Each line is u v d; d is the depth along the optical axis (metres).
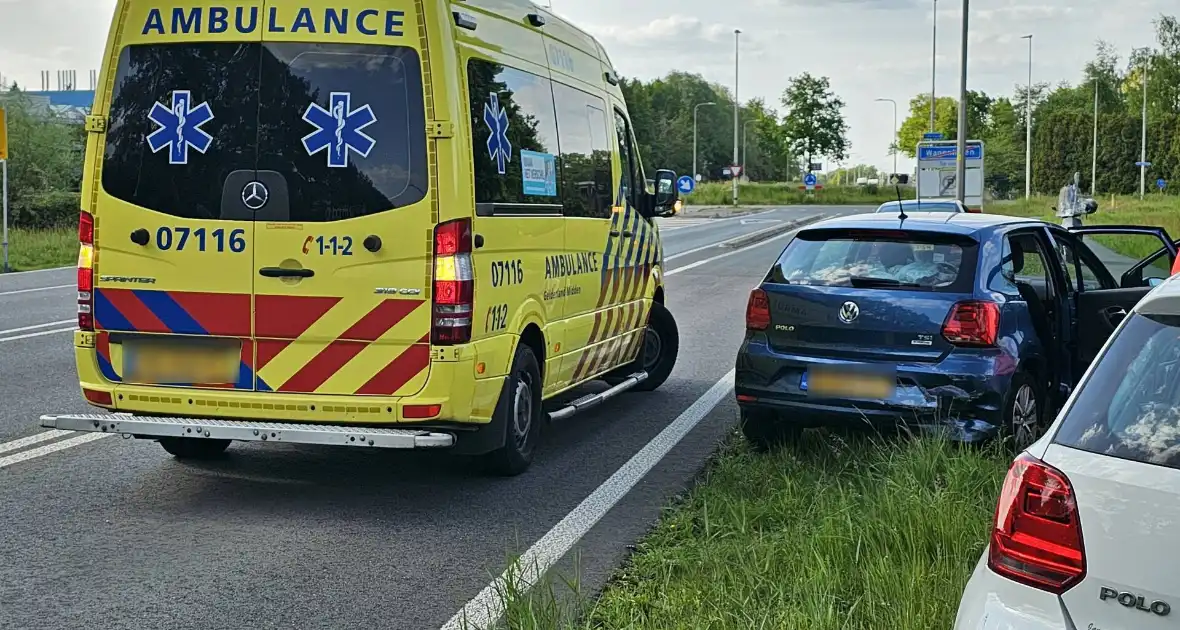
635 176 9.62
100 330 6.49
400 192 6.21
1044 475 2.88
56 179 40.06
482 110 6.60
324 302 6.26
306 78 6.27
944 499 5.54
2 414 8.69
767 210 70.00
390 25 6.23
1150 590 2.66
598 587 5.11
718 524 5.82
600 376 9.05
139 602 4.91
